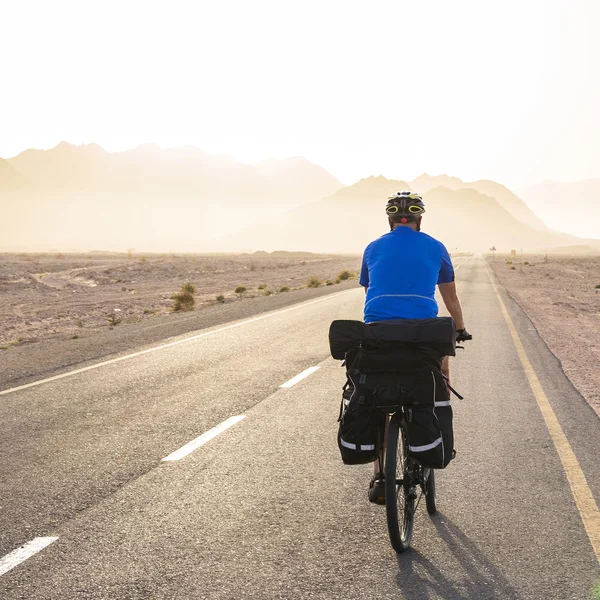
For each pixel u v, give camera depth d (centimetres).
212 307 2083
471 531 418
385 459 387
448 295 428
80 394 829
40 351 1192
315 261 8156
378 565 368
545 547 394
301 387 871
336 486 499
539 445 615
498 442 624
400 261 401
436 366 367
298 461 561
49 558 373
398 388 364
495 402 794
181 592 335
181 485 499
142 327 1541
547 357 1128
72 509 449
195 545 392
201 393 834
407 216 418
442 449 367
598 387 898
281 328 1510
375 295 403
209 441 620
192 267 5397
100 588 338
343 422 377
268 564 368
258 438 631
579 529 421
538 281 3928
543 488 498
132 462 556
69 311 2239
